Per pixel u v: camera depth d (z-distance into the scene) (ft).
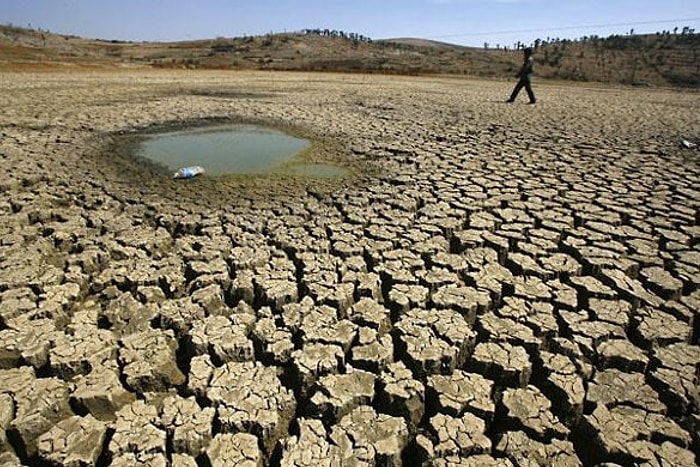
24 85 48.73
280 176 23.25
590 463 8.54
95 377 9.50
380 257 14.71
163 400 9.35
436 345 10.65
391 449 8.20
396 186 21.65
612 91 70.59
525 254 15.26
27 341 10.32
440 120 37.65
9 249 14.35
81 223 16.61
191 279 13.57
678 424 9.14
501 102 49.34
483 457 8.17
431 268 14.34
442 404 9.19
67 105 39.09
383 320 11.80
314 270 13.78
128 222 16.90
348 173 23.88
